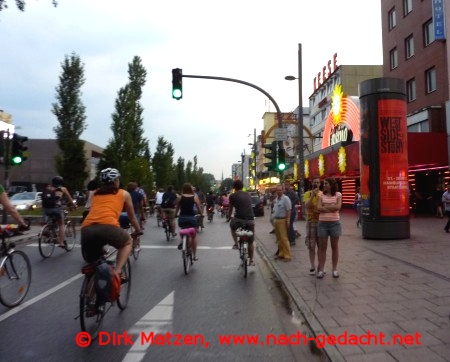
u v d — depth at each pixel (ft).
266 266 31.22
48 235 34.40
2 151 44.57
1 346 15.02
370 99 42.96
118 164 109.50
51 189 34.99
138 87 121.60
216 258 34.83
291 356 14.30
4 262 19.52
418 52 87.25
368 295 20.99
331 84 183.42
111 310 19.49
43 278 26.30
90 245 16.17
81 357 14.10
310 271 27.12
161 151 177.47
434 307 18.79
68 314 18.81
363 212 43.27
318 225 25.58
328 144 117.19
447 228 46.62
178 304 20.59
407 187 42.63
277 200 32.81
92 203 16.85
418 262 29.25
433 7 77.61
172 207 46.19
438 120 77.20
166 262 32.68
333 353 13.89
